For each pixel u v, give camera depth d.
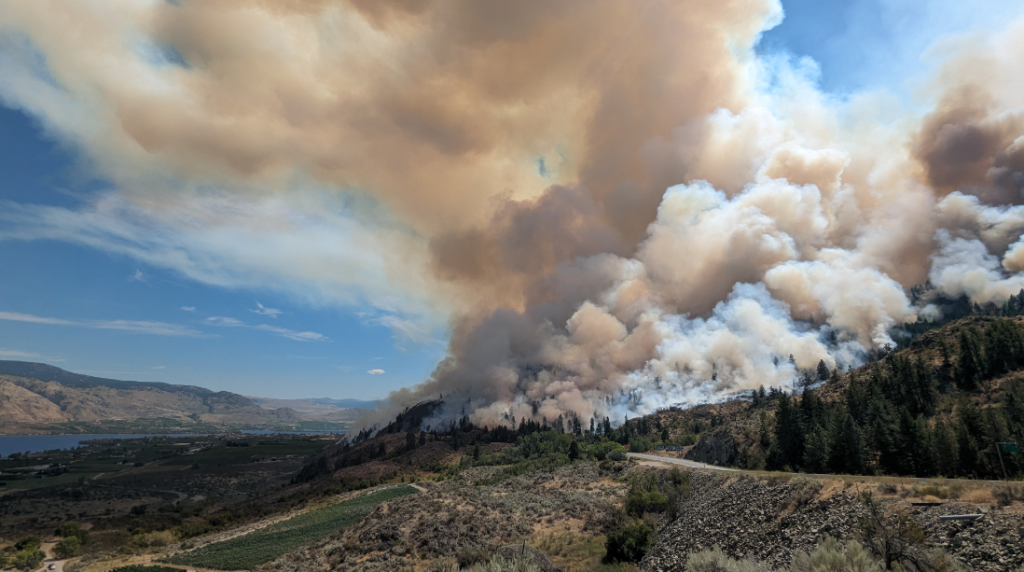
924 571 15.27
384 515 63.03
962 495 20.56
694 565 19.47
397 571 42.47
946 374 83.75
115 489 196.62
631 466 93.00
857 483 26.67
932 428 61.28
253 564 61.22
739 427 93.56
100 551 94.44
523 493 77.94
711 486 48.94
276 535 78.75
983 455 46.81
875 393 79.25
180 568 64.81
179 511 141.62
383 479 138.50
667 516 49.03
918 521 19.41
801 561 16.42
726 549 29.11
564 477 93.81
